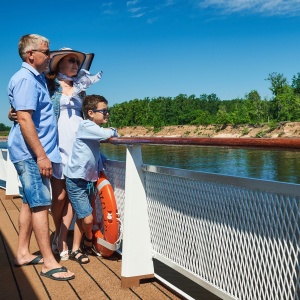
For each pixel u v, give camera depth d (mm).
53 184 3891
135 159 3271
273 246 2137
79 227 3932
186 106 139875
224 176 2453
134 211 3262
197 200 2734
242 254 2363
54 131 3604
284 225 2061
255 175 27359
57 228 4059
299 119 89188
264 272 2201
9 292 3221
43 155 3363
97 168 3764
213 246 2611
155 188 3189
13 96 3354
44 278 3469
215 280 2617
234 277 2438
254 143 1994
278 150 1909
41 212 3492
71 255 3936
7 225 5465
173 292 3139
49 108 3564
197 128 114250
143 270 3281
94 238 3979
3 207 6871
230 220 2447
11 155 3494
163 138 2686
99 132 3512
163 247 3152
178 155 41250
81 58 3938
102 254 3916
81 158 3631
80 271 3629
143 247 3287
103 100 3717
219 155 40906
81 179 3684
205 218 2670
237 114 102750
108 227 3707
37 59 3430
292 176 26422
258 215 2229
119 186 3842
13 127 3549
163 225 3131
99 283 3346
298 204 1980
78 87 3875
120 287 3258
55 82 3957
